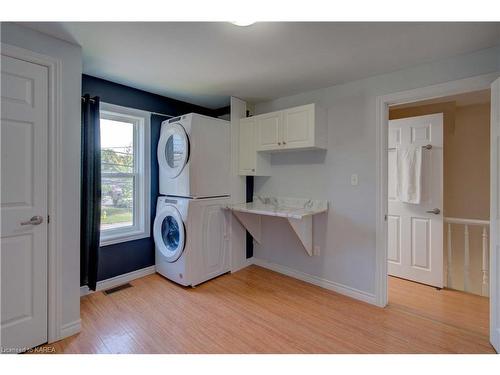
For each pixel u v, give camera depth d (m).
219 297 2.54
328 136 2.71
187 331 1.97
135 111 2.82
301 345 1.81
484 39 1.74
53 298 1.80
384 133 2.36
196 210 2.73
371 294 2.44
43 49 1.72
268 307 2.35
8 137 1.60
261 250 3.43
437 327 2.04
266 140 2.89
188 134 2.71
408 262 3.00
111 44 1.85
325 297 2.56
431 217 2.84
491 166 1.75
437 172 2.80
